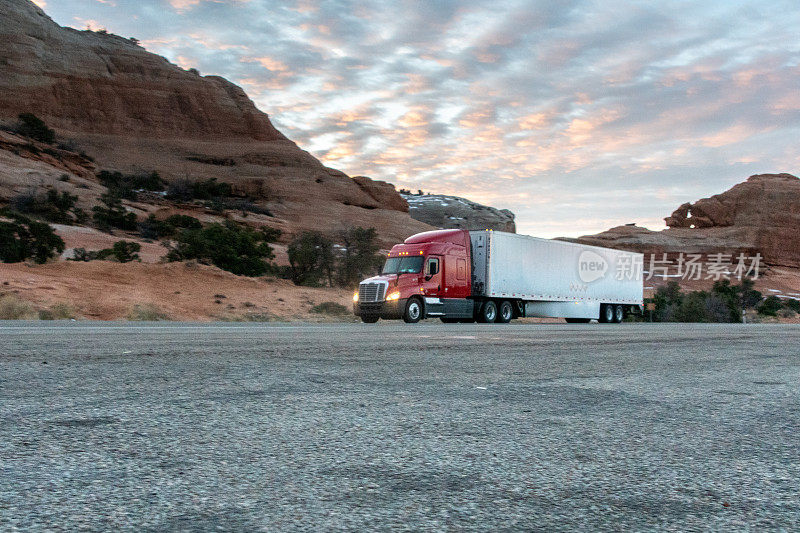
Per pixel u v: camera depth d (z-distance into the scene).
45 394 3.61
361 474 2.07
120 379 4.31
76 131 190.38
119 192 123.12
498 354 7.25
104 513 1.61
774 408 3.77
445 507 1.74
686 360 7.07
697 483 2.05
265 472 2.06
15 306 16.62
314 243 39.53
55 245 39.81
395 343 8.64
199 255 38.91
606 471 2.18
